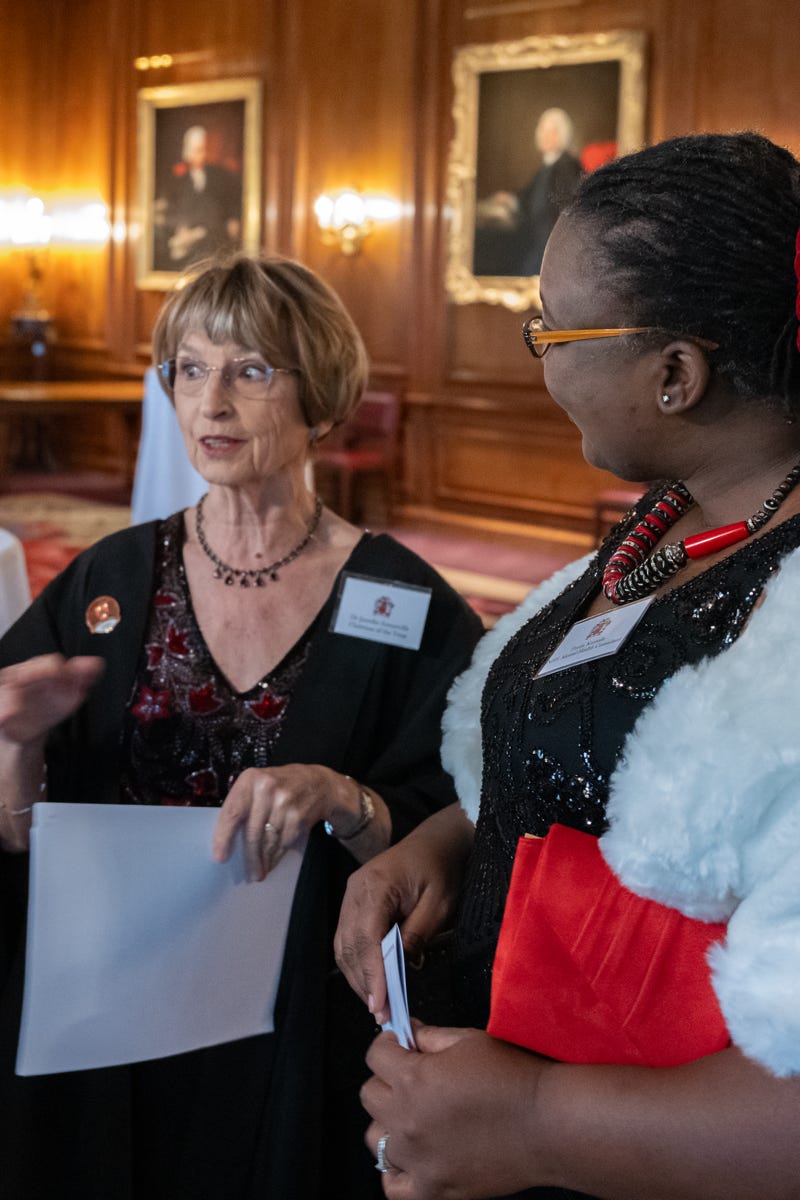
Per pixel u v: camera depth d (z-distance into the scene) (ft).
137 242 33.24
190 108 31.32
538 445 26.91
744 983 2.56
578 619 3.57
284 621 5.41
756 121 22.97
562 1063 2.91
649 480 3.29
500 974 3.06
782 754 2.57
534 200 25.90
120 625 5.37
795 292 2.87
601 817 3.10
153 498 16.06
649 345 2.96
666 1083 2.69
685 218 2.89
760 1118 2.53
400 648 5.39
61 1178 4.86
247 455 5.26
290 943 4.92
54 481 34.50
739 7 22.86
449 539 28.32
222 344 5.23
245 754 5.23
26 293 35.47
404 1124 2.95
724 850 2.65
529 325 3.22
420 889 4.11
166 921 4.36
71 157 34.73
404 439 29.12
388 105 28.04
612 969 2.91
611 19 24.61
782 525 3.01
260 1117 4.84
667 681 2.92
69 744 5.32
